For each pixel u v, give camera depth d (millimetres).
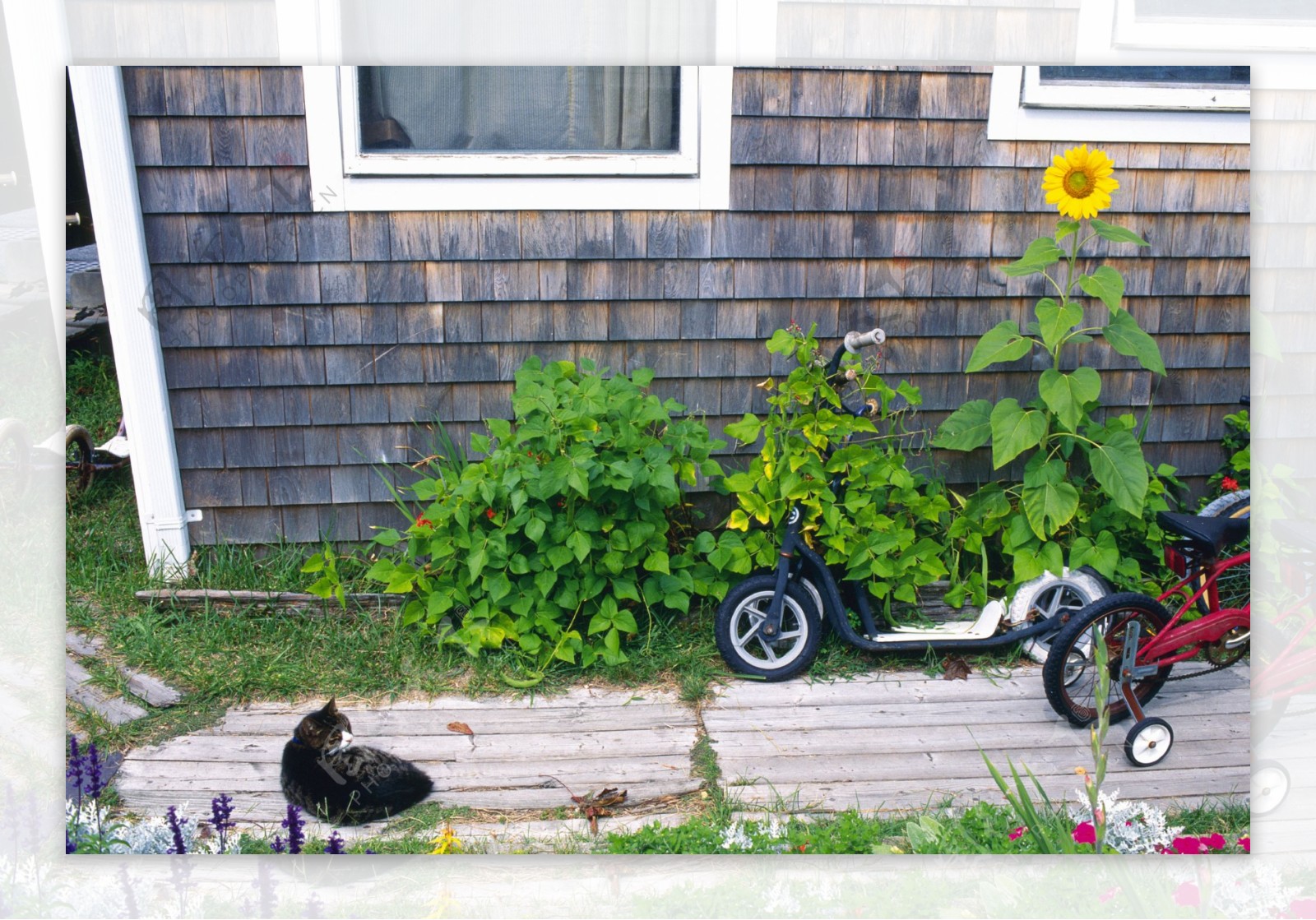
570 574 3461
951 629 3496
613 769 2977
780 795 2834
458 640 3404
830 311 3766
